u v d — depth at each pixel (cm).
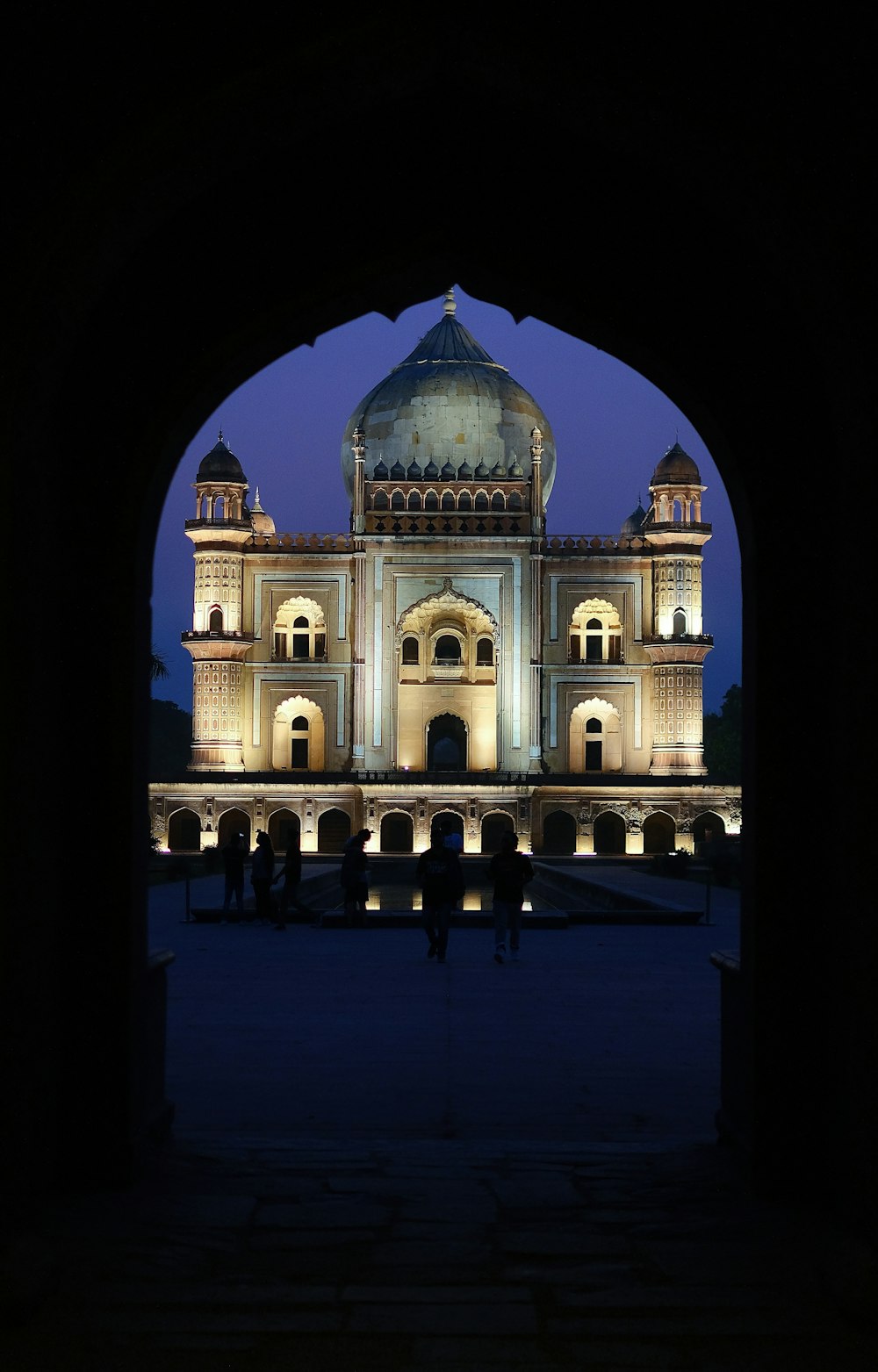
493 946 1373
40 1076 438
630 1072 719
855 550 423
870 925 400
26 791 425
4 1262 354
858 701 419
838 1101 435
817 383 469
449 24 389
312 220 491
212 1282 373
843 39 373
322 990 1036
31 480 430
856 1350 330
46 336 412
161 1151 512
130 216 408
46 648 451
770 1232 416
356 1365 320
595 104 405
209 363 489
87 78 377
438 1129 591
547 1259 393
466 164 487
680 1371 318
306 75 391
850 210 384
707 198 423
